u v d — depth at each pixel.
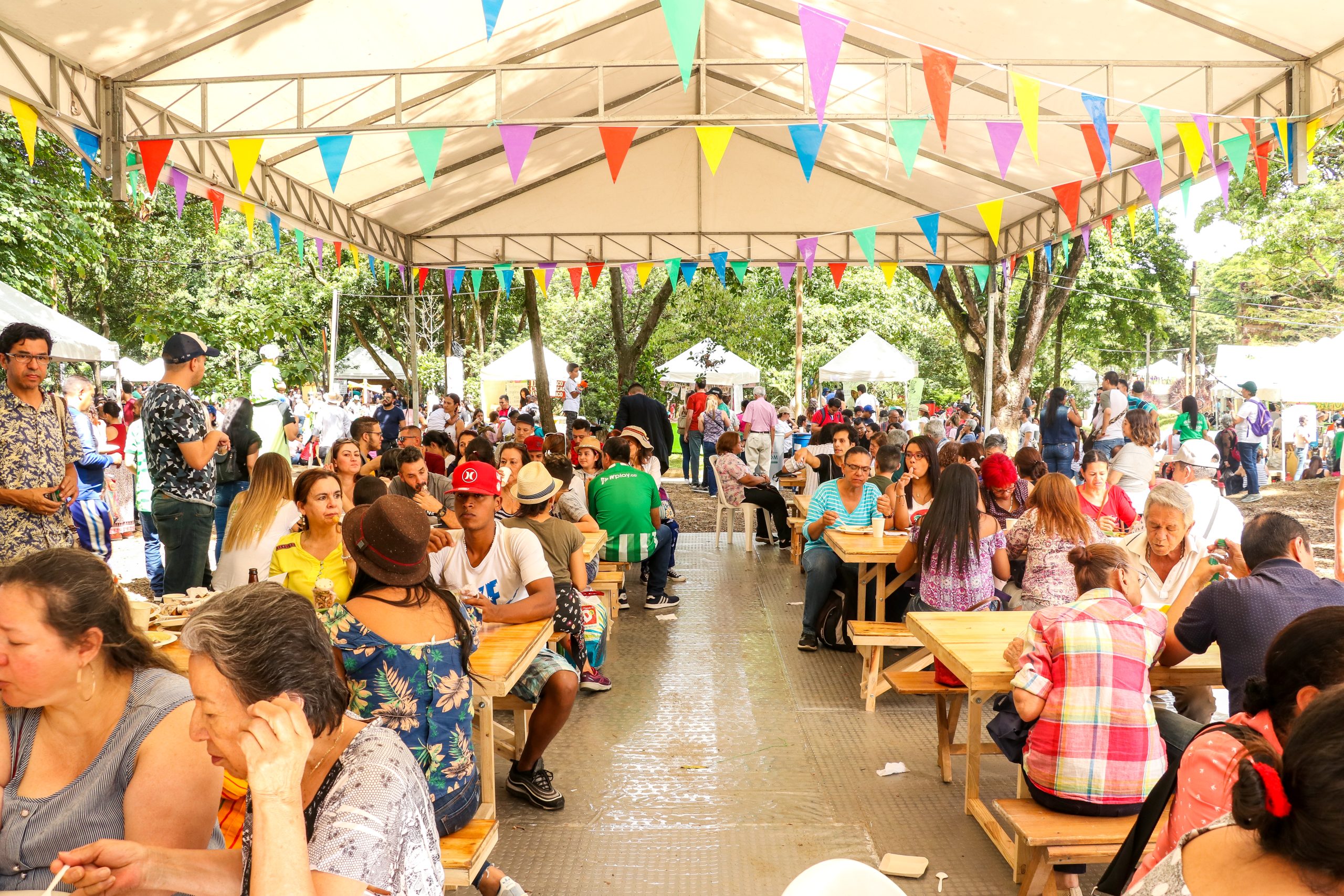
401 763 1.58
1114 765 2.93
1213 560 3.68
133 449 8.05
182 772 1.87
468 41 7.61
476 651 3.31
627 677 5.68
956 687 4.04
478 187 12.25
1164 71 7.29
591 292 32.66
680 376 20.75
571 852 3.52
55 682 1.78
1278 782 1.23
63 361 10.07
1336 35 6.45
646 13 8.55
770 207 13.34
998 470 6.11
